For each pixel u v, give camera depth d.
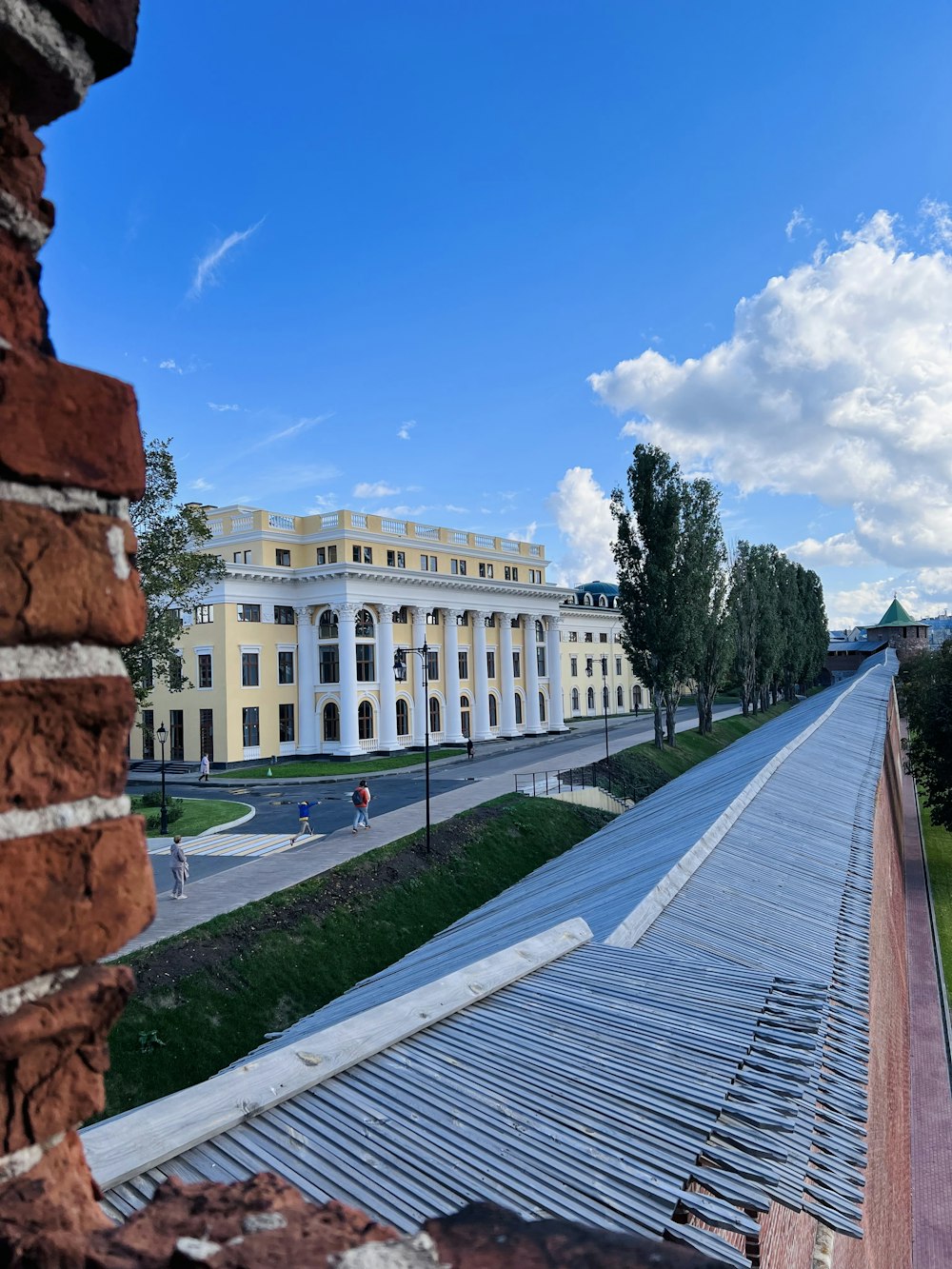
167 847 29.03
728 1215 4.44
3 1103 1.42
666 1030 6.55
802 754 21.78
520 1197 4.50
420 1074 5.77
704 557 52.16
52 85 1.57
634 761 48.53
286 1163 4.72
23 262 1.55
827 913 10.80
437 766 48.00
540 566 68.00
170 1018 16.94
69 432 1.50
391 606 53.38
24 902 1.41
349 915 22.84
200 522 25.64
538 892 14.59
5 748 1.41
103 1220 1.52
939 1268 12.88
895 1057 15.32
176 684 28.08
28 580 1.43
